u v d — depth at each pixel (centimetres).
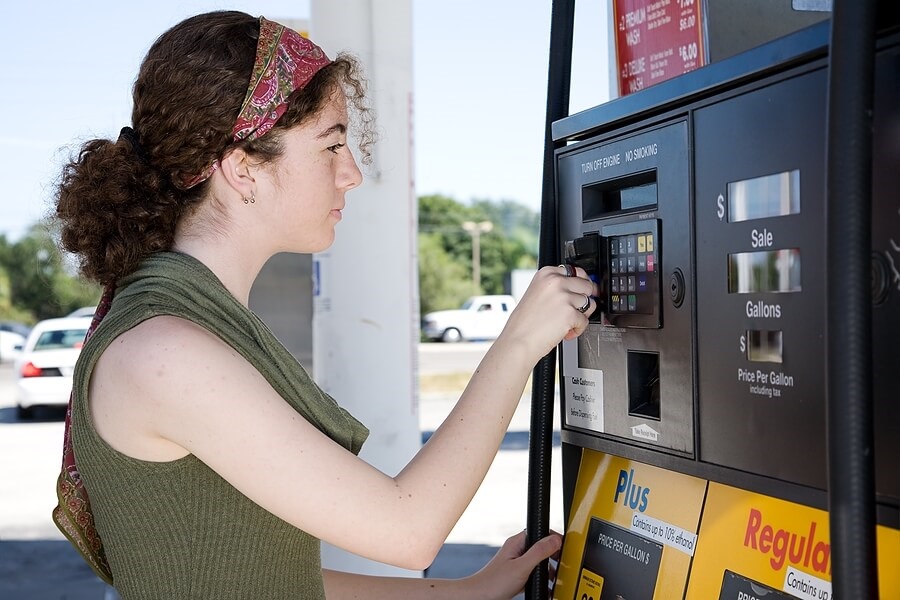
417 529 108
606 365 131
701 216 110
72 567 641
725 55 128
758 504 112
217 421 104
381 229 290
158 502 111
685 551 122
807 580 104
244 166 117
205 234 119
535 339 118
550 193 142
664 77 136
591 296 127
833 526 75
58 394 1255
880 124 86
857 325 73
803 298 95
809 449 95
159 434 107
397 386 293
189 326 108
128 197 115
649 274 120
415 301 297
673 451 117
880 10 85
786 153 97
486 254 4162
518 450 1162
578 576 142
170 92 115
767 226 100
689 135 111
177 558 111
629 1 143
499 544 690
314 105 118
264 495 105
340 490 106
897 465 86
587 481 145
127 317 110
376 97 286
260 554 115
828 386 75
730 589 114
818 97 93
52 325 1282
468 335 3106
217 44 116
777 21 131
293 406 115
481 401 115
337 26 284
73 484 122
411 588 146
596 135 131
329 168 122
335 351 290
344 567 288
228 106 114
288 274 296
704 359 110
